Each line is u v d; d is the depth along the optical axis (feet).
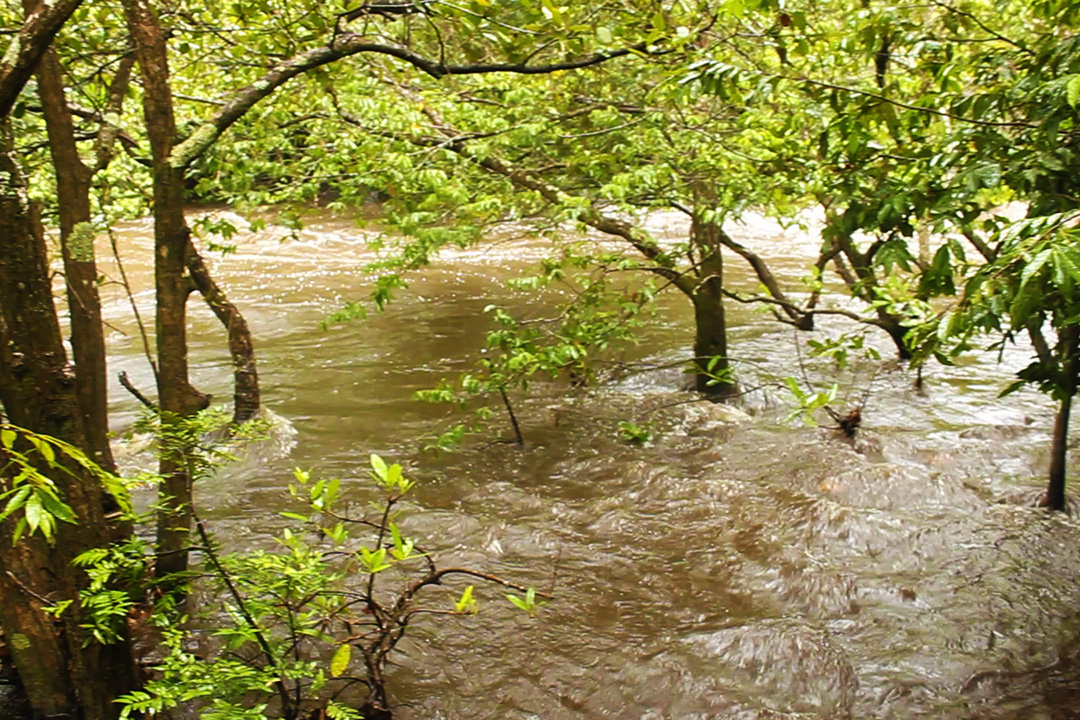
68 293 14.71
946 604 16.80
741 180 21.97
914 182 14.40
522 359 23.21
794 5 20.27
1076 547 18.52
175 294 15.20
